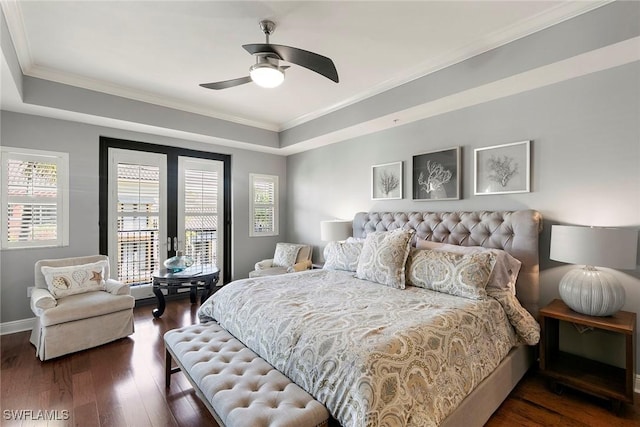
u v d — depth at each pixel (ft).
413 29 7.70
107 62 9.47
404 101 10.44
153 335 10.68
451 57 8.93
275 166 18.07
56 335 8.84
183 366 6.20
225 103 12.99
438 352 5.28
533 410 6.63
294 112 14.10
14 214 10.80
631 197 7.20
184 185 15.17
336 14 7.12
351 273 10.36
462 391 5.32
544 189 8.53
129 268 13.66
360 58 9.14
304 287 8.55
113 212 13.16
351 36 8.00
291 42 8.30
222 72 10.15
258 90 11.60
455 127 10.49
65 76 10.37
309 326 5.80
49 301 8.96
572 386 6.91
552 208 8.38
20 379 7.81
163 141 14.16
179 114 13.14
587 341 7.86
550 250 7.64
